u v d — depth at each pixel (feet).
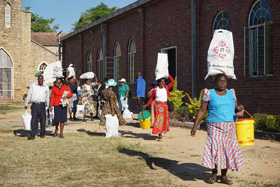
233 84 40.04
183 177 18.47
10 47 114.62
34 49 139.23
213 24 44.11
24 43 119.24
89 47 90.48
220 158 16.65
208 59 18.63
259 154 23.67
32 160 22.59
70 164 21.38
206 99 16.93
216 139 16.75
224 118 16.69
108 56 77.20
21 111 71.41
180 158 23.21
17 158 23.26
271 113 35.01
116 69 74.95
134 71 66.23
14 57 115.24
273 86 34.76
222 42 18.47
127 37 67.92
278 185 16.52
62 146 27.76
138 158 23.20
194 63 45.96
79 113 46.93
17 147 27.53
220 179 18.01
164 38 54.29
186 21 48.47
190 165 21.22
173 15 51.65
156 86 31.63
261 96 36.22
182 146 27.84
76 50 100.94
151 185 16.89
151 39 58.34
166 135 33.99
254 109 37.09
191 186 16.76
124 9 64.95
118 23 72.08
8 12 114.52
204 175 18.93
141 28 60.64
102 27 77.71
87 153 24.89
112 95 32.76
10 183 17.28
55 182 17.48
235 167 16.58
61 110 32.83
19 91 116.37
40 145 28.40
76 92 50.96
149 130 38.27
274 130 30.55
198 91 45.91
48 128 40.75
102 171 19.66
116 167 20.57
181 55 49.75
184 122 39.78
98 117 52.75
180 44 49.98
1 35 113.70
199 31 45.96
